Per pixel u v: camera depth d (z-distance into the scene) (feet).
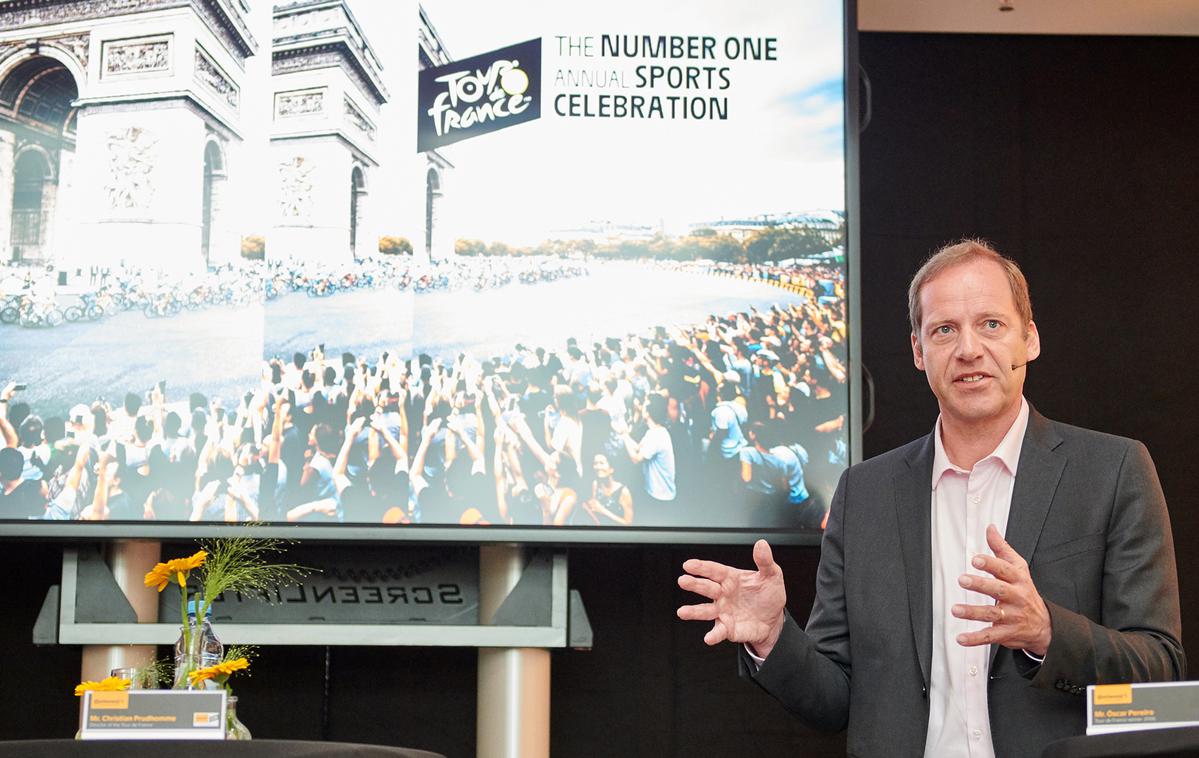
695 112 10.71
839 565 6.75
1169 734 3.15
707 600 11.59
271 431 10.27
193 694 4.58
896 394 12.19
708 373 10.43
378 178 10.60
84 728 4.53
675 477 10.28
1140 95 12.60
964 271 6.27
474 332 10.45
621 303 10.50
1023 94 12.60
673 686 11.53
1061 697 5.74
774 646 6.01
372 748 3.27
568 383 10.39
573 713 11.48
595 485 10.27
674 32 10.80
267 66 10.68
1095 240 12.41
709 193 10.62
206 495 10.17
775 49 10.78
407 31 10.75
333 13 10.74
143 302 10.39
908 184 12.50
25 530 10.06
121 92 10.59
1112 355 12.26
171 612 10.42
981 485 6.36
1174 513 12.02
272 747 3.13
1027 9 12.09
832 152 10.65
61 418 10.25
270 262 10.48
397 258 10.52
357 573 10.40
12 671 11.39
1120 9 12.07
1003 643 5.22
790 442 10.34
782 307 10.49
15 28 10.66
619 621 11.60
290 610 10.29
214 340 10.37
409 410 10.33
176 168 10.53
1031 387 12.23
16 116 10.56
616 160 10.66
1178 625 5.84
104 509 10.14
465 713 11.43
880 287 12.34
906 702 6.10
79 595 10.14
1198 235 12.40
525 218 10.59
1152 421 12.16
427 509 10.19
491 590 10.33
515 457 10.28
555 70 10.74
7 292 10.37
